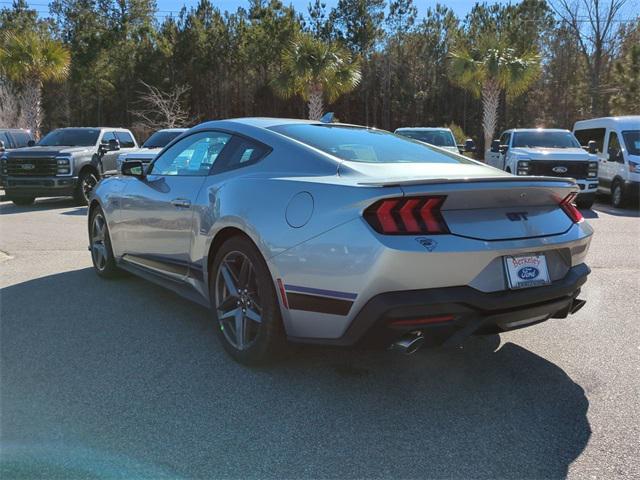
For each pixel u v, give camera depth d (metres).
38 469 2.57
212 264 3.96
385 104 44.25
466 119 44.59
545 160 12.88
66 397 3.28
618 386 3.47
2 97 32.03
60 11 44.59
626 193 13.45
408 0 43.53
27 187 12.87
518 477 2.53
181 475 2.53
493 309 3.04
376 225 2.91
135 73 43.03
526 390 3.42
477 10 42.50
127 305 5.07
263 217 3.42
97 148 14.05
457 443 2.82
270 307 3.44
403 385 3.48
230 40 41.81
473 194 3.05
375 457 2.69
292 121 4.36
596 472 2.57
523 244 3.14
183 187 4.39
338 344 3.12
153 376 3.57
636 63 28.97
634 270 6.66
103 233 5.87
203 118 44.88
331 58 24.66
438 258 2.89
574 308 3.64
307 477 2.53
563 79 42.12
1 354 3.92
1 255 7.31
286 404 3.21
